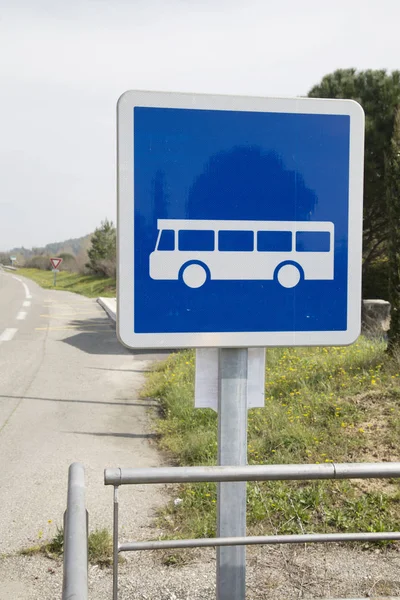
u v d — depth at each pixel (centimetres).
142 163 235
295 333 245
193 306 239
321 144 243
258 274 242
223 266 240
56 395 965
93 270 4681
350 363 857
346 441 589
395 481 502
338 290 247
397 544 419
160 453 660
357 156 245
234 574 243
